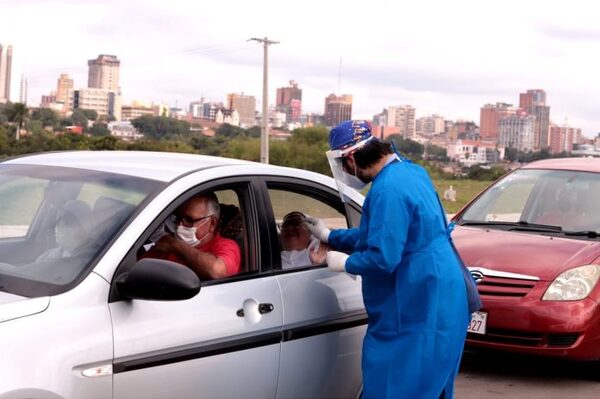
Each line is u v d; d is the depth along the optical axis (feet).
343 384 15.65
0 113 287.48
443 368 14.29
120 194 13.11
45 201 13.47
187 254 13.51
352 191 17.04
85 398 11.23
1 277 11.92
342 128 14.75
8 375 10.35
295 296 14.56
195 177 13.71
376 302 14.55
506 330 22.34
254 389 13.75
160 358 12.15
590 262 22.66
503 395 21.58
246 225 14.46
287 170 15.61
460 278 14.57
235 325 13.32
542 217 26.03
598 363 22.98
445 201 131.75
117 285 11.86
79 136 232.53
